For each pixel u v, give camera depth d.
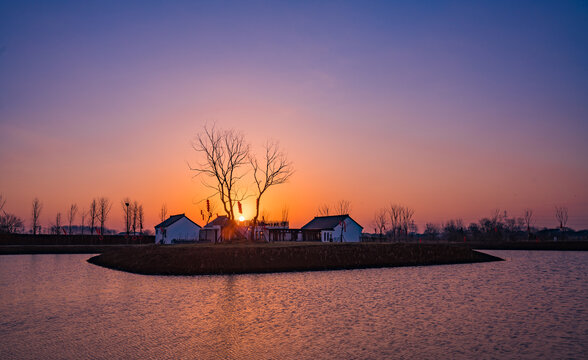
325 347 20.06
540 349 19.80
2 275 50.50
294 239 96.12
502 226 163.38
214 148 78.69
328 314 27.80
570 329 23.72
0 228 141.38
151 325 24.48
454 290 38.78
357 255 65.44
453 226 170.75
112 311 28.53
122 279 46.69
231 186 79.12
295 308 29.80
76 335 22.14
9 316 26.92
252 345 20.39
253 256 58.09
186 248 59.25
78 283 43.06
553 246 111.38
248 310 28.97
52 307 29.95
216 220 98.19
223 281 45.12
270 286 41.12
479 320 26.12
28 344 20.47
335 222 95.75
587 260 75.88
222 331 23.09
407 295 35.78
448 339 21.56
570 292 37.62
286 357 18.56
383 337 21.97
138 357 18.52
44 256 85.94
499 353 19.20
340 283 43.69
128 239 122.06
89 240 116.31
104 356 18.62
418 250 72.19
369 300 33.19
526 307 30.45
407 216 153.25
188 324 24.78
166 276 49.66
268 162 80.62
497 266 64.75
